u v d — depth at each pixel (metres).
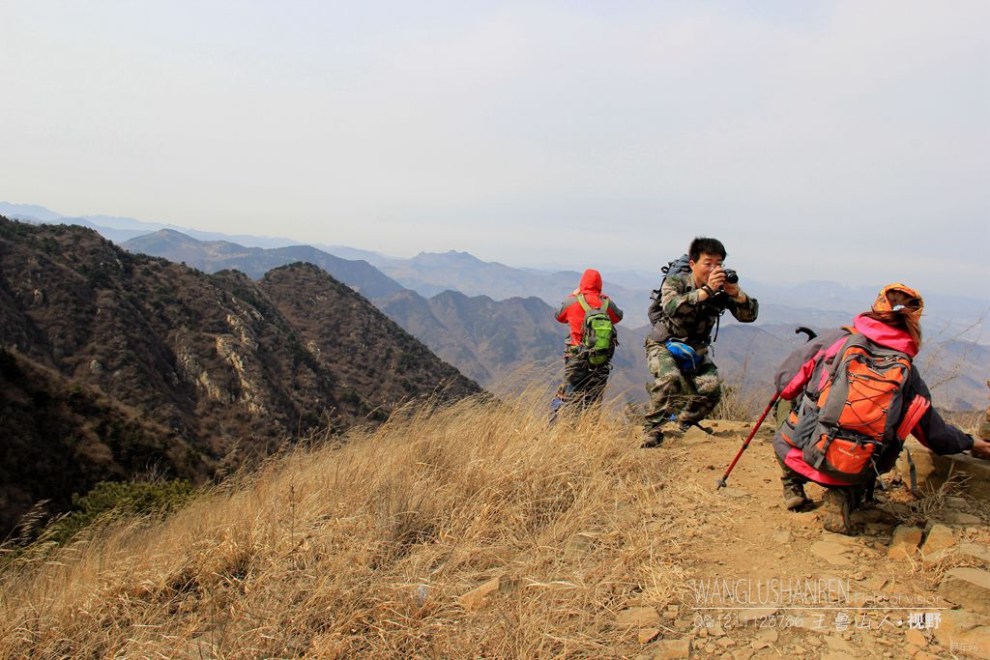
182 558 3.64
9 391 32.53
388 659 2.62
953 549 3.05
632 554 3.31
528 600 2.85
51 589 3.57
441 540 3.62
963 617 2.63
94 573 3.66
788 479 3.79
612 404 5.60
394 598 2.98
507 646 2.58
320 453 5.29
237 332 78.00
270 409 67.56
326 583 3.08
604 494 4.08
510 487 4.13
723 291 5.07
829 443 3.17
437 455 4.79
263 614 2.88
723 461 4.83
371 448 5.02
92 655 2.92
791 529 3.58
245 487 4.93
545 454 4.51
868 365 3.15
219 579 3.37
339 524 3.73
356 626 2.85
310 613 2.91
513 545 3.53
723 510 3.88
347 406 71.88
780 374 3.71
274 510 3.95
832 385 3.24
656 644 2.63
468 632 2.71
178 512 5.32
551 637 2.58
